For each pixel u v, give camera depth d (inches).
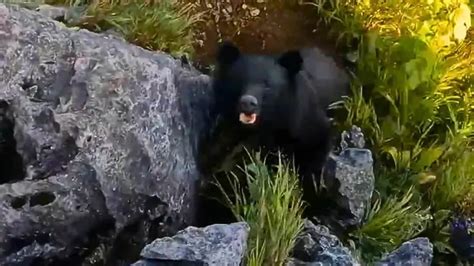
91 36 218.2
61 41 210.7
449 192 270.4
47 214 194.1
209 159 251.0
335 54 307.6
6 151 203.3
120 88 207.9
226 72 244.2
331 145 261.1
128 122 206.4
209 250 185.6
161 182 214.8
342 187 242.2
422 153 277.9
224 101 245.8
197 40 290.5
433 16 304.7
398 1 311.0
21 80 202.1
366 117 279.4
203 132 251.4
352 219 244.1
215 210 242.2
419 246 216.5
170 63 236.7
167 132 221.1
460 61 305.9
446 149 280.5
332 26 312.3
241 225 197.3
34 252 195.5
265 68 239.0
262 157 254.1
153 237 219.5
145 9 268.8
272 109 240.8
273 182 237.9
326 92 270.7
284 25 310.5
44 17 215.3
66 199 195.6
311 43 310.0
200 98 248.8
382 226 247.4
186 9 289.6
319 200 250.1
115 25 258.8
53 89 205.3
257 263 202.4
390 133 281.4
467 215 266.2
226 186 245.9
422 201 272.1
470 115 296.2
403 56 288.0
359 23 307.6
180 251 184.7
